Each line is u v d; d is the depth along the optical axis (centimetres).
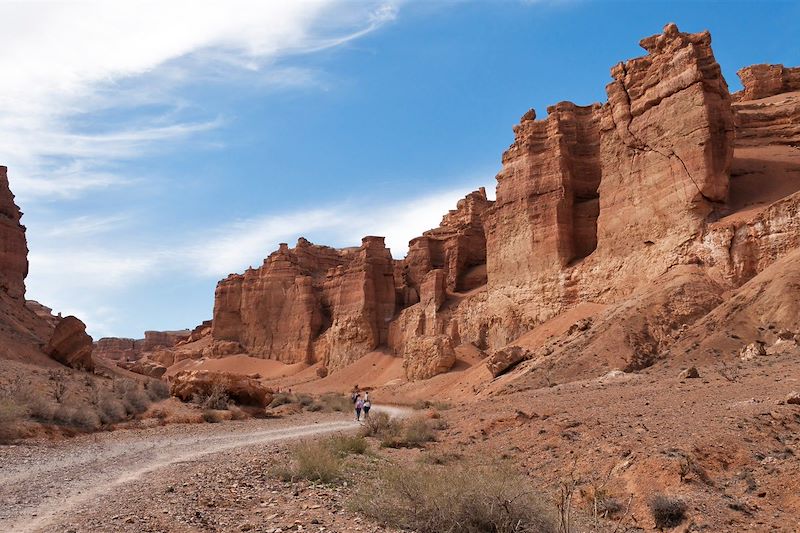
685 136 4766
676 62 4962
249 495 1277
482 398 4162
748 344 3256
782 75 8719
